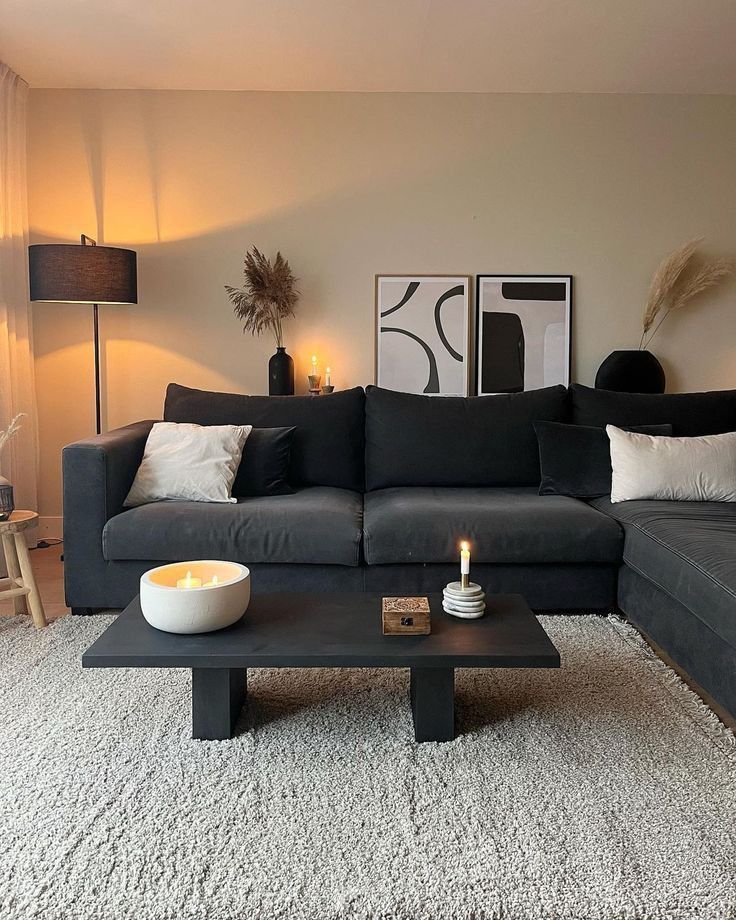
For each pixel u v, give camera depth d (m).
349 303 4.52
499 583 3.09
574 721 2.26
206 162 4.44
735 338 4.57
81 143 4.41
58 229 4.45
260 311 4.41
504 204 4.48
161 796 1.88
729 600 2.15
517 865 1.61
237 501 3.32
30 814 1.80
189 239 4.47
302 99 4.42
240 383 4.54
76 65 4.07
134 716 2.30
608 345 4.56
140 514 3.10
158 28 3.61
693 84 4.31
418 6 3.38
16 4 3.37
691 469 3.28
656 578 2.66
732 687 2.18
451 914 1.47
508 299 4.52
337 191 4.46
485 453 3.71
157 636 2.11
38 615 3.06
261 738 2.17
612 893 1.52
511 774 1.98
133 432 3.53
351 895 1.52
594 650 2.79
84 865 1.61
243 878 1.57
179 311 4.50
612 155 4.47
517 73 4.15
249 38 3.72
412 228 4.49
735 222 4.50
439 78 4.23
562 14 3.45
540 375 4.55
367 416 3.86
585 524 3.04
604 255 4.52
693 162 4.47
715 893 1.53
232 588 2.13
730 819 1.78
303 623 2.22
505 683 2.53
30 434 4.34
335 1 3.33
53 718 2.28
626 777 1.96
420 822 1.77
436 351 4.54
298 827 1.75
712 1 3.33
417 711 2.14
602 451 3.55
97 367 4.27
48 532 4.59
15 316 4.22
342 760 2.05
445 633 2.14
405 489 3.65
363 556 3.07
